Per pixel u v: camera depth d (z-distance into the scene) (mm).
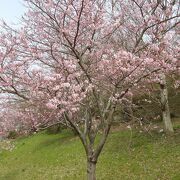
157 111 16797
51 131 25828
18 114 9945
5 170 20594
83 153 17516
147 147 14711
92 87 8477
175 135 15109
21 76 8422
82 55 9117
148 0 9914
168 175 11641
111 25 9797
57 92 8195
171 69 8938
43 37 9078
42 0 8883
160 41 8984
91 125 9281
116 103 8859
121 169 13492
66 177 14898
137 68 8562
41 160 19609
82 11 8688
